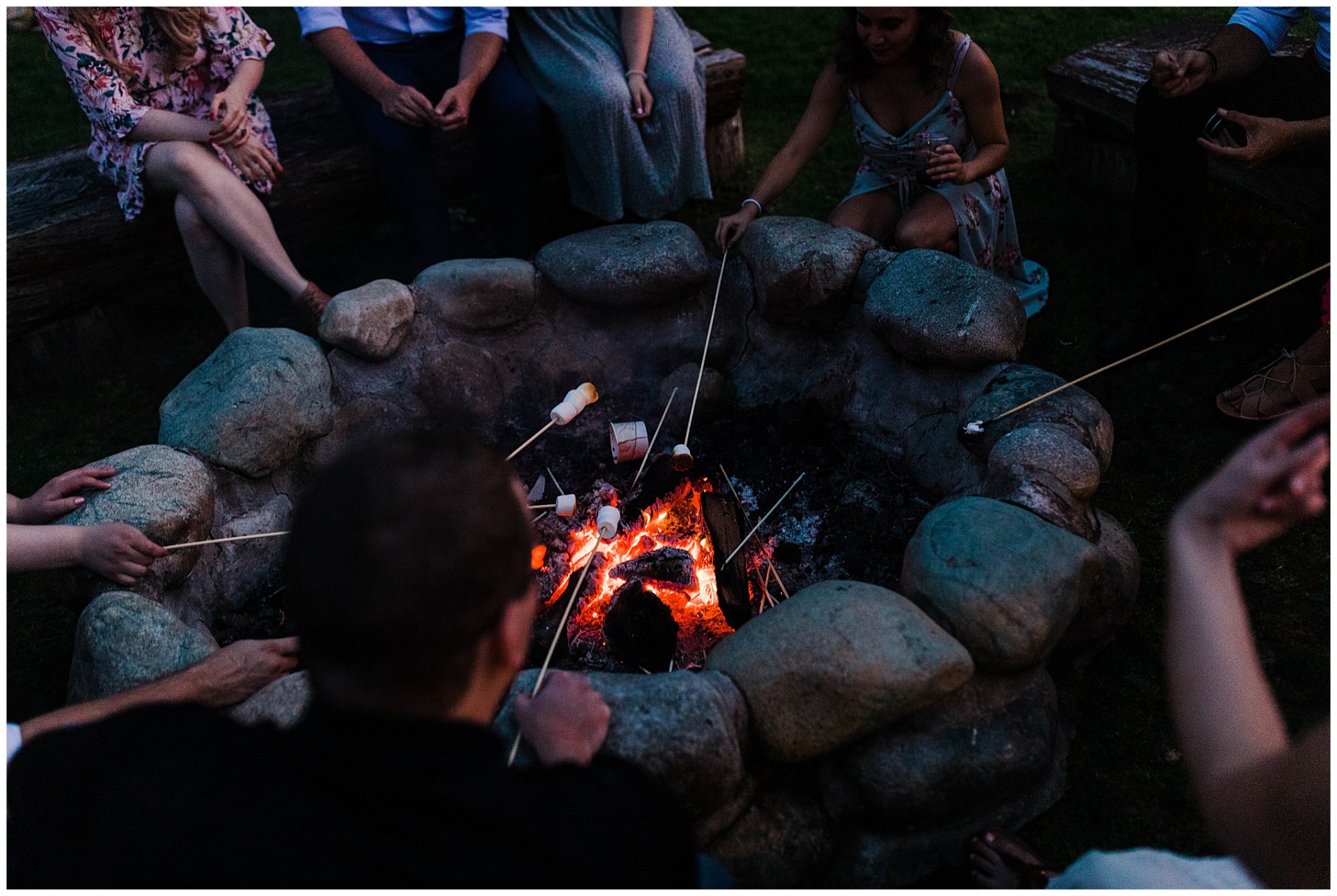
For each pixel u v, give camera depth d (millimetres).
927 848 1904
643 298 2826
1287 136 2586
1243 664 1191
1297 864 1109
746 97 5125
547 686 1593
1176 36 4047
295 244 4340
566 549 2598
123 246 3482
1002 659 1771
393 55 3680
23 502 2180
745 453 2791
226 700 1842
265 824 1058
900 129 3143
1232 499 1227
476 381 2840
